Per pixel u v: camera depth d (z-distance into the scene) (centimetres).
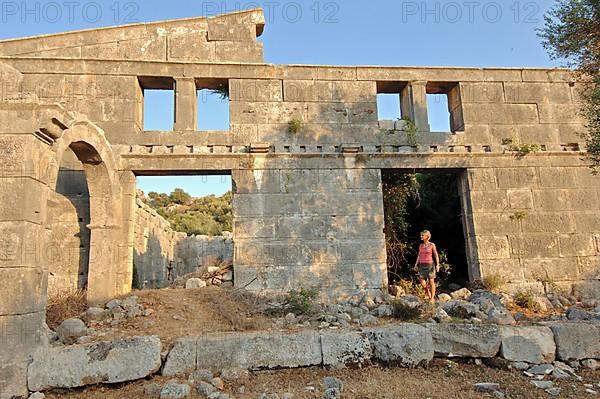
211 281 1133
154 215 1662
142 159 1072
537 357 643
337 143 1158
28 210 582
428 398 538
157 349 604
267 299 1017
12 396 539
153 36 1175
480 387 562
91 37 1152
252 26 1212
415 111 1192
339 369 627
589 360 647
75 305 887
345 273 1080
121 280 1014
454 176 1430
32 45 1131
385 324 789
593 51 920
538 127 1221
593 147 995
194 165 1085
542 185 1180
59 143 686
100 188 993
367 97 1191
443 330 657
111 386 581
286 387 575
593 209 1182
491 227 1145
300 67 1181
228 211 3797
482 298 948
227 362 614
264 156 1110
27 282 572
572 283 1135
